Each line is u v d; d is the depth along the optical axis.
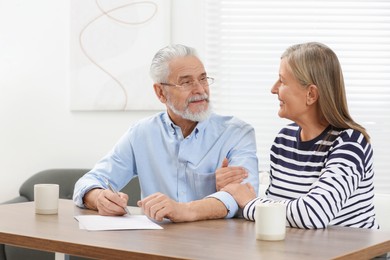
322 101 2.33
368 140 2.31
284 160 2.46
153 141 2.79
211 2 4.19
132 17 4.18
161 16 4.16
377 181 4.04
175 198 2.74
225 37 4.18
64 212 2.46
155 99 4.18
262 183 3.66
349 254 1.76
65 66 4.25
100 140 4.24
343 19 4.09
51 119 4.27
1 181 4.26
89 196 2.54
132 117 4.22
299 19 4.12
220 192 2.39
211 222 2.26
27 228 2.13
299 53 2.36
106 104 4.20
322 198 2.13
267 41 4.16
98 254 1.84
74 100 4.23
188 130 2.77
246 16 4.17
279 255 1.72
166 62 2.70
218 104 4.20
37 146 4.29
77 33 4.21
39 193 2.42
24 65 4.27
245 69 4.17
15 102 4.27
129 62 4.18
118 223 2.20
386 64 4.06
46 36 4.26
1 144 4.27
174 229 2.11
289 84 2.37
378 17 4.08
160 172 2.77
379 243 1.91
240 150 2.70
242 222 2.26
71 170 4.05
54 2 4.25
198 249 1.79
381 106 4.07
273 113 4.15
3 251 3.79
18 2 4.26
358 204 2.33
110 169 2.81
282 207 1.94
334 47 4.09
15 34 4.27
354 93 4.08
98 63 4.21
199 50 4.18
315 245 1.87
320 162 2.35
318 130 2.39
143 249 1.79
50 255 3.73
